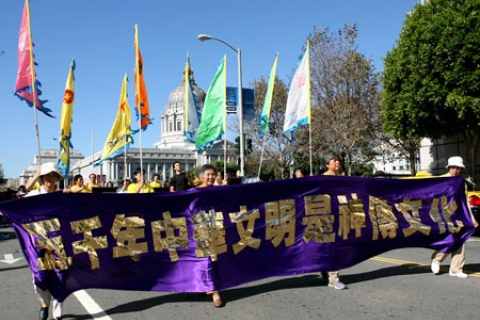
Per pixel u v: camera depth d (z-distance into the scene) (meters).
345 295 5.85
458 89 17.67
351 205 6.47
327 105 31.36
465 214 7.08
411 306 5.30
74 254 5.14
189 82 19.02
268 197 6.03
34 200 5.03
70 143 15.48
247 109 21.20
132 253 5.41
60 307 5.04
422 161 25.98
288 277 7.00
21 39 12.66
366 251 6.52
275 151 40.28
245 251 5.82
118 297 6.08
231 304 5.57
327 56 31.22
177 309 5.41
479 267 7.61
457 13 17.92
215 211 5.73
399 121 20.52
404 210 6.80
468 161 21.25
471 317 4.87
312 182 6.27
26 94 12.51
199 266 5.54
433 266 7.00
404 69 19.86
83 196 5.25
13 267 9.04
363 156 37.41
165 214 5.57
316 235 6.21
